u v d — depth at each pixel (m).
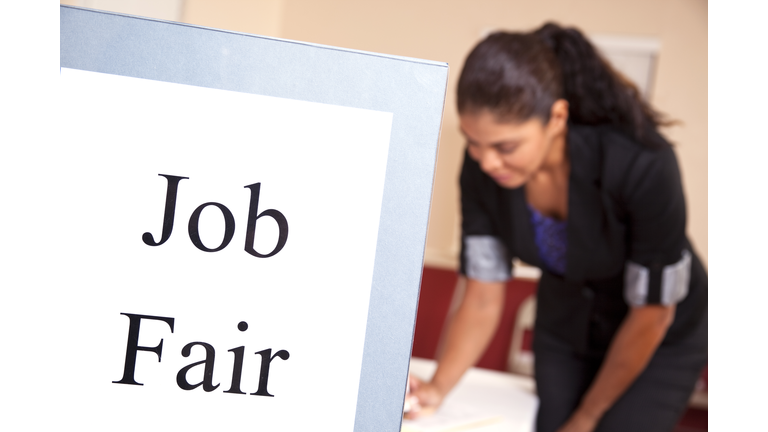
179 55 0.45
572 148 1.31
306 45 0.46
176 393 0.46
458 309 1.56
